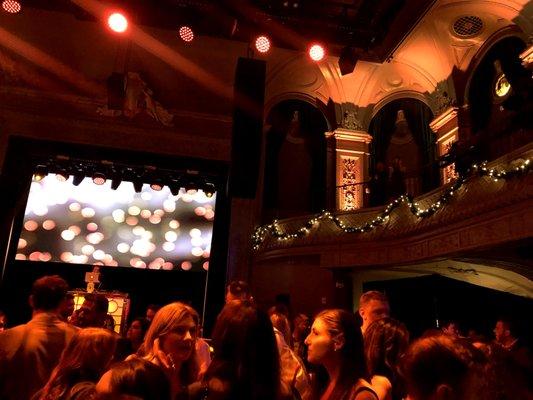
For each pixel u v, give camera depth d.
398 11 9.85
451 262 9.16
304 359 6.59
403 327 2.63
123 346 3.22
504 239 7.07
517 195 6.87
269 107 12.94
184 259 11.58
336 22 9.91
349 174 12.45
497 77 10.31
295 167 12.86
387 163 12.62
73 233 11.14
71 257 11.04
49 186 11.27
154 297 11.89
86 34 10.68
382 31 10.25
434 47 11.19
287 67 12.20
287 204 12.55
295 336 7.01
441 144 11.73
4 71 10.98
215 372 1.63
